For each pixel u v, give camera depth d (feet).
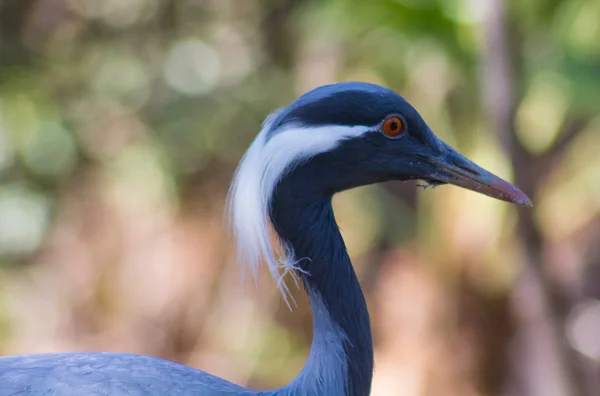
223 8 53.01
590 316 44.24
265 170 18.30
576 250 44.24
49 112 49.62
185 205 48.91
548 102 37.45
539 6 35.09
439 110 39.42
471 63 36.29
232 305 47.11
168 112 50.16
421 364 43.34
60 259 48.93
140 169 48.55
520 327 41.63
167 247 47.73
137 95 50.98
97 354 18.79
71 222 49.60
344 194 46.11
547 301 33.91
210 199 48.83
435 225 41.78
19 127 48.78
